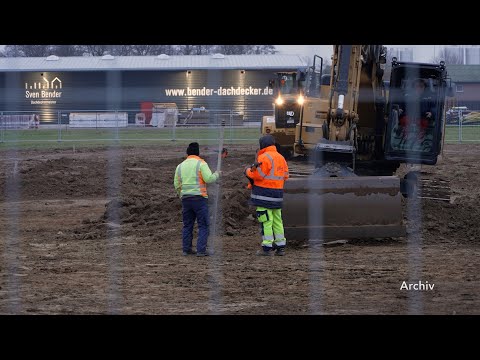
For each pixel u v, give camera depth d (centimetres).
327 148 3519
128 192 5534
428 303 2277
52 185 5716
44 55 12719
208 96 11000
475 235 3494
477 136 10175
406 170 4938
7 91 10856
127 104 10919
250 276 2714
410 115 4031
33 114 10575
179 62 10969
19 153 8425
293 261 3000
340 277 2683
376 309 2198
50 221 4294
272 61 10919
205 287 2538
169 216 3988
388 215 3281
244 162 7306
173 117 10250
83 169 6556
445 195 4172
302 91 4747
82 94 10894
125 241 3547
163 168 6912
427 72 4022
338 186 3278
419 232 3488
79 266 2950
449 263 2906
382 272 2758
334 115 3641
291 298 2366
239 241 3462
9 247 3409
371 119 4150
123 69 10925
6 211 4731
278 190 3105
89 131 10312
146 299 2366
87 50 13175
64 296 2406
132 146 9256
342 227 3269
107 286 2561
